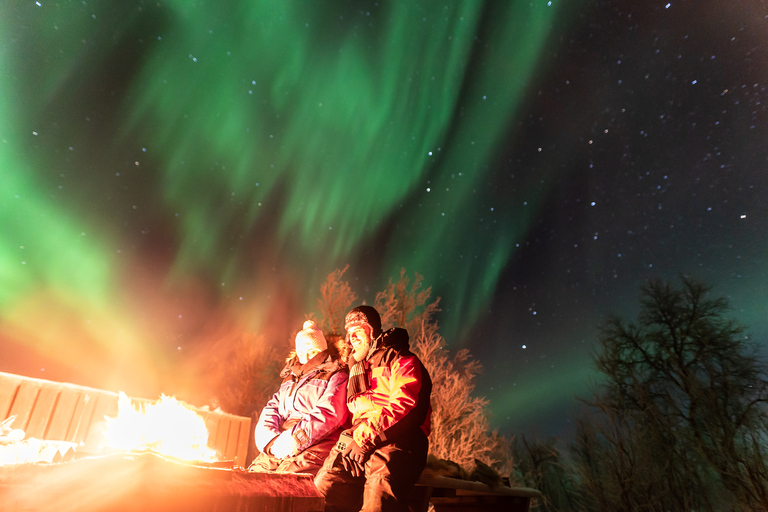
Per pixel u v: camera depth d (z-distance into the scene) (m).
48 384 3.26
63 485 1.16
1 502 1.15
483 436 9.34
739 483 11.67
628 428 13.70
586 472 13.23
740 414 13.05
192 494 1.31
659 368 15.66
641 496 12.58
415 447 1.99
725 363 14.38
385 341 2.21
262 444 2.59
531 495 4.49
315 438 2.32
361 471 2.02
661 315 16.42
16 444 1.71
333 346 2.91
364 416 2.06
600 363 16.06
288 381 2.77
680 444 13.27
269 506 1.63
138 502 1.14
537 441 15.42
